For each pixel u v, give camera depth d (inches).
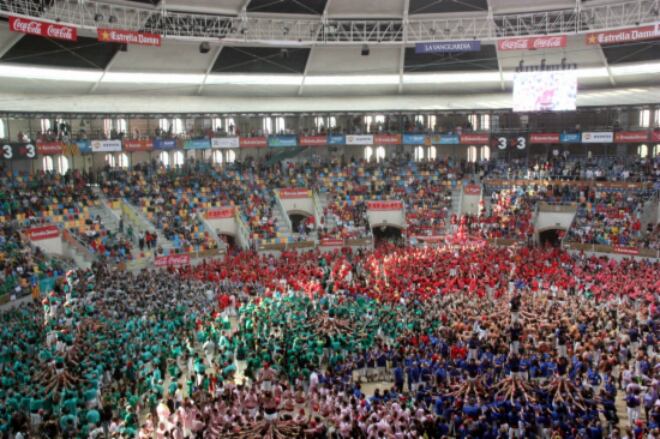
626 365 1192.8
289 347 1263.5
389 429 850.1
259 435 888.3
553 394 991.6
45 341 1336.1
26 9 1929.1
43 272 1878.7
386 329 1405.0
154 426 1013.8
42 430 933.8
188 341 1305.4
